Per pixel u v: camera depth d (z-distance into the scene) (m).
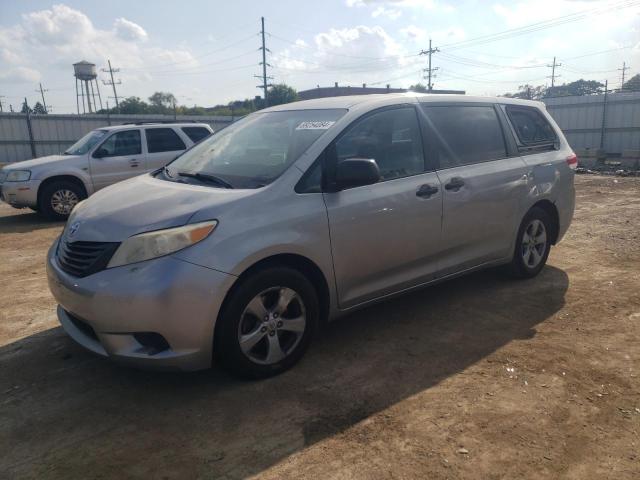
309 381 3.55
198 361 3.25
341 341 4.17
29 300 5.36
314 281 3.80
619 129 27.72
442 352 3.97
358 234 3.86
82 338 3.46
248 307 3.37
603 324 4.45
